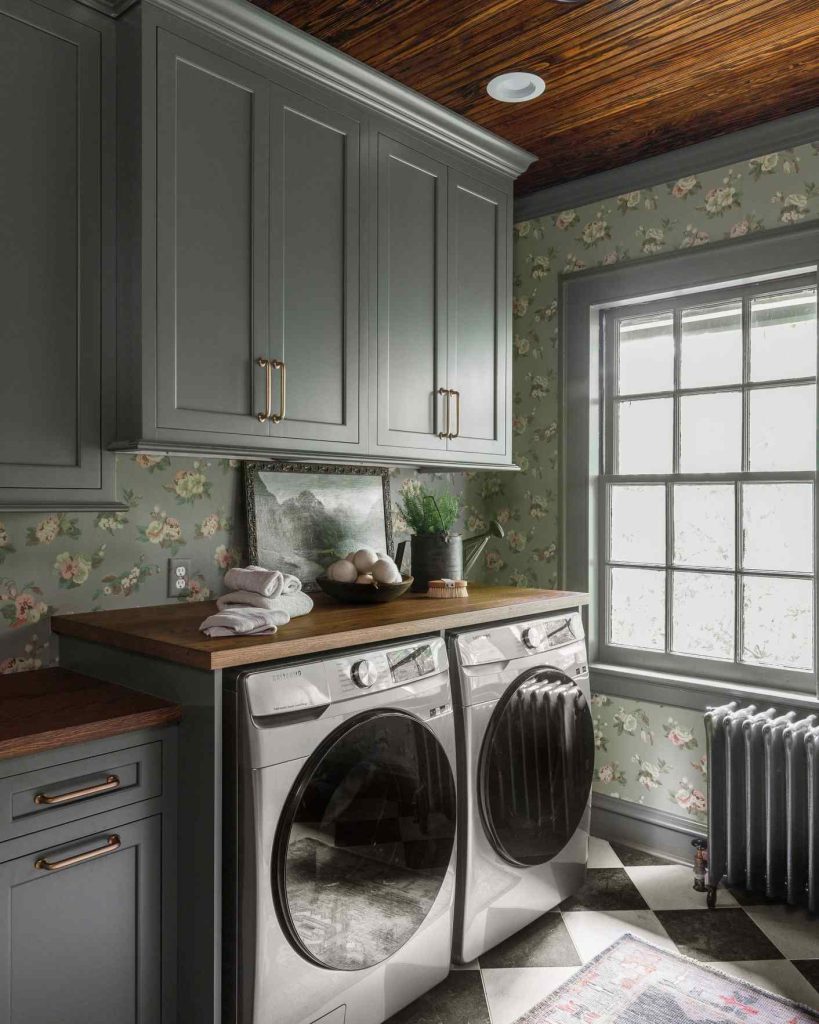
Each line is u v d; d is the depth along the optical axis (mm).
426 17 2053
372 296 2379
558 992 2098
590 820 2871
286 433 2139
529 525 3328
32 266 1755
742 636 2848
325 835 1771
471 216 2744
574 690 2559
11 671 1998
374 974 1894
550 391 3252
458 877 2168
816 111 2529
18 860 1457
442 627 2184
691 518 2975
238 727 1646
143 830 1665
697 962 2225
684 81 2377
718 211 2787
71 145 1815
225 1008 1685
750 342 2828
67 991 1531
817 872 2357
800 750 2406
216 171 1978
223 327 1994
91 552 2146
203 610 2201
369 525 2836
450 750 2104
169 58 1878
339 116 2275
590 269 3113
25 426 1748
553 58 2252
